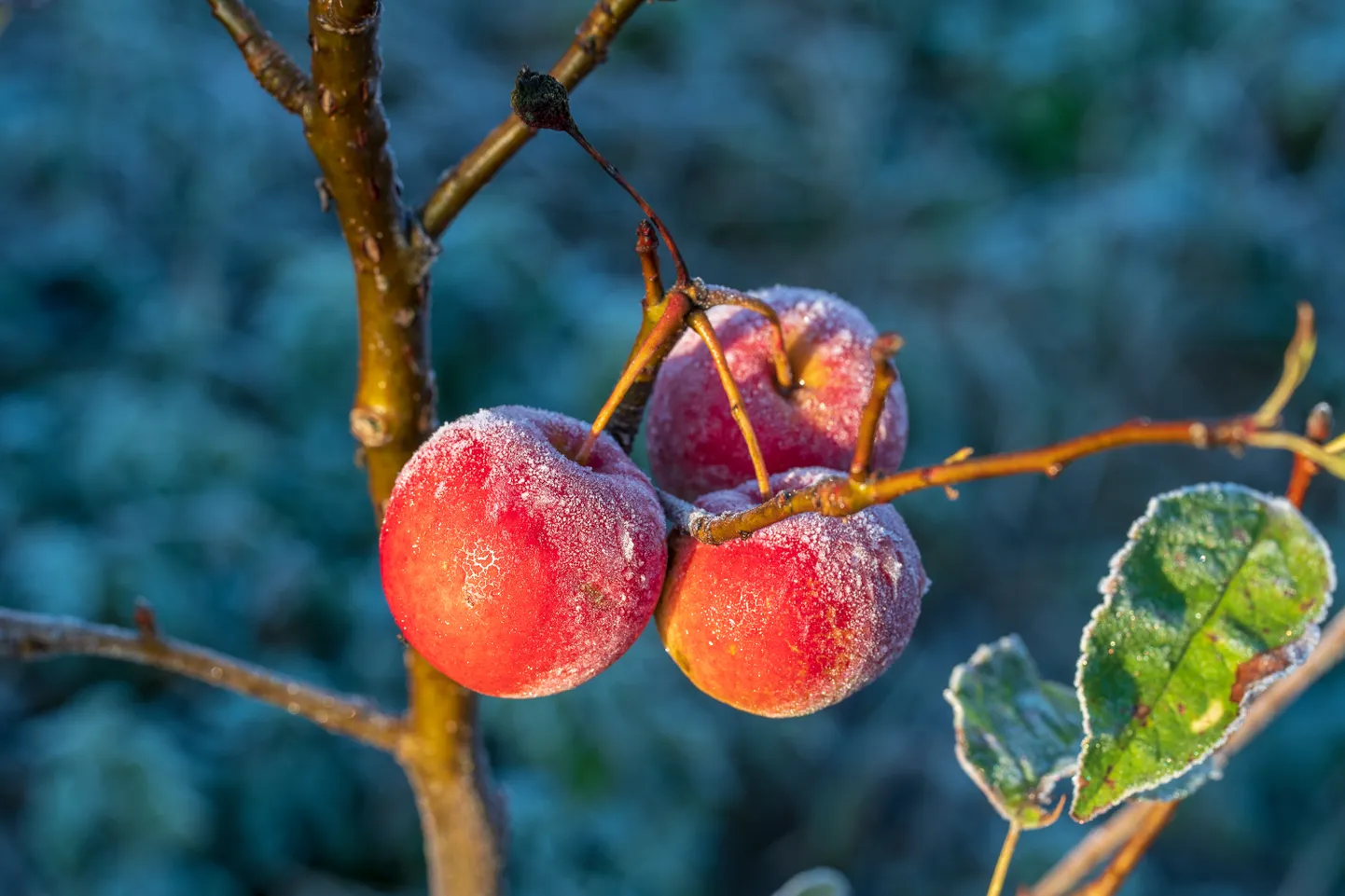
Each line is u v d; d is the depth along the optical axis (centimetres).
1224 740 51
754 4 255
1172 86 238
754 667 52
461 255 173
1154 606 52
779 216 234
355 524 170
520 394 170
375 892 147
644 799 150
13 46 205
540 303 175
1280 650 51
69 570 149
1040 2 253
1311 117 234
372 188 54
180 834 137
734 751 167
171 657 58
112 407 166
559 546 51
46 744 144
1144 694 51
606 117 236
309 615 162
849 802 170
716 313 56
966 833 168
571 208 227
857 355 56
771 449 55
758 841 169
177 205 199
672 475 56
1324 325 220
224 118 204
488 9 254
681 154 236
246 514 162
